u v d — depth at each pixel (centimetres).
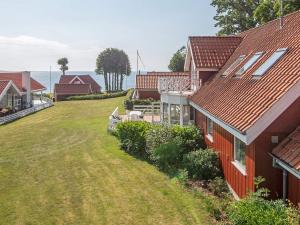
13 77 6066
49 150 2708
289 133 1270
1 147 2862
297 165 1094
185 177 1805
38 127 3844
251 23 4262
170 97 2803
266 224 991
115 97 7219
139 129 2425
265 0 3325
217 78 2353
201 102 2098
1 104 4866
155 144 2153
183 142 2138
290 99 1248
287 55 1577
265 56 1808
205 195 1599
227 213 1337
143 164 2217
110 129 3259
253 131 1256
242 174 1432
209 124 2103
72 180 1959
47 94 9044
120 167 2172
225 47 2770
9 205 1612
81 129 3566
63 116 4741
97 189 1802
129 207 1556
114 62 12012
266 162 1281
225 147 1708
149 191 1738
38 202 1644
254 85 1568
